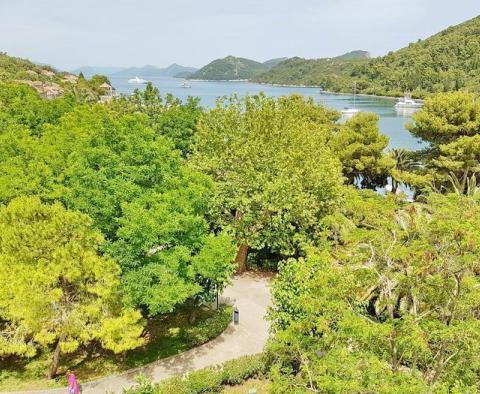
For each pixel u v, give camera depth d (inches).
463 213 693.9
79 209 880.3
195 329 967.6
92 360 889.5
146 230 775.7
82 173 908.0
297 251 1357.0
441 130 1731.1
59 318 777.6
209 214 1236.5
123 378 837.8
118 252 807.1
